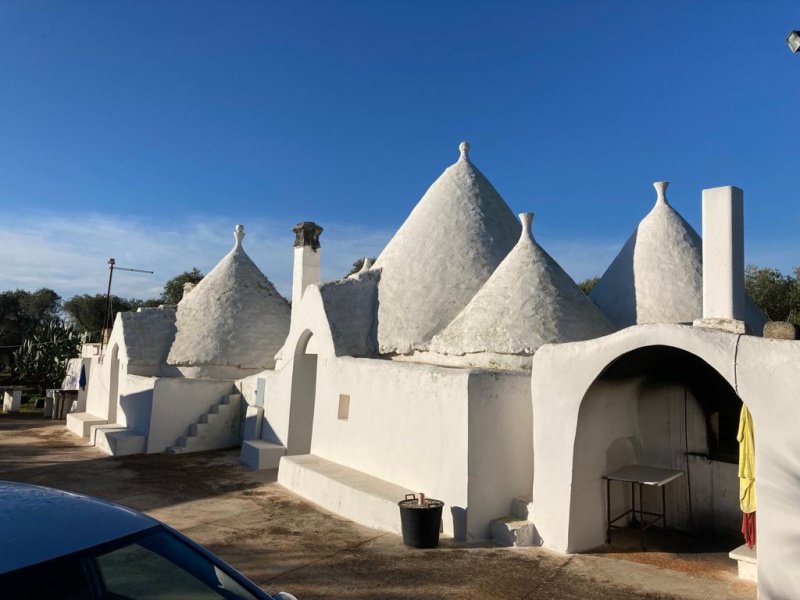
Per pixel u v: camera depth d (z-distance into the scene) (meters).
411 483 8.59
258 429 13.69
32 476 11.41
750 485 6.45
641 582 6.27
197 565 2.84
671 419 8.31
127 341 15.78
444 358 10.18
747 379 5.78
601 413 7.72
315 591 5.98
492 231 12.45
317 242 14.88
